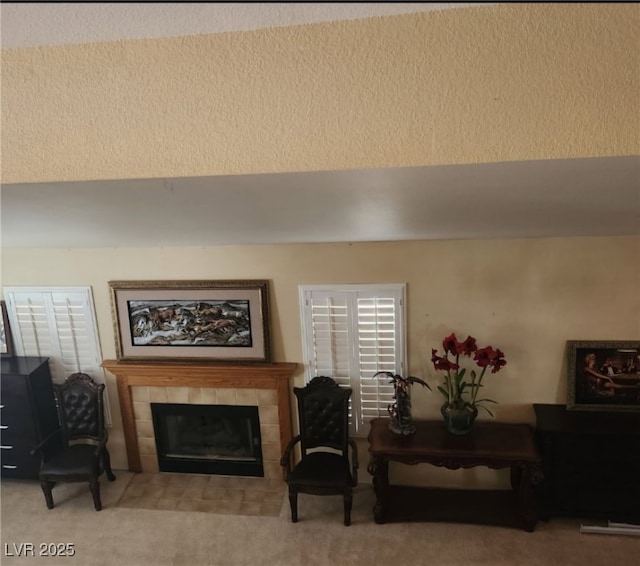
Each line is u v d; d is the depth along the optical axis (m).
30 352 4.57
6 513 4.23
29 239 3.00
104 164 0.92
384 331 4.01
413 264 3.86
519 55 0.77
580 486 3.62
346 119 0.84
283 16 0.75
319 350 4.16
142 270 4.23
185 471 4.65
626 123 0.79
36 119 0.91
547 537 3.68
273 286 4.11
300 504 4.18
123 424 4.58
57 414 4.66
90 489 4.21
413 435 3.88
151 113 0.88
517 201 1.45
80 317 4.41
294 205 1.42
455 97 0.81
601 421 3.65
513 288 3.78
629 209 1.72
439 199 1.36
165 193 1.18
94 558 3.72
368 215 1.72
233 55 0.83
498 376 3.96
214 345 4.26
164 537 3.90
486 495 4.11
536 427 3.80
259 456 4.50
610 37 0.75
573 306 3.73
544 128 0.81
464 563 3.51
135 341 4.35
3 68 0.88
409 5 0.73
